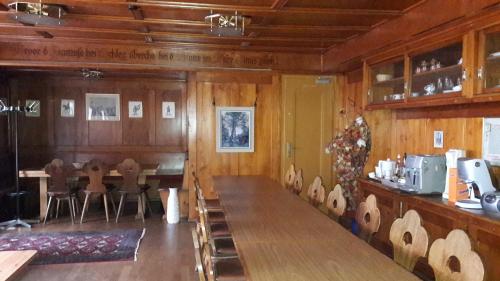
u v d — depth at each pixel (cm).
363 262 183
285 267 177
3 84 618
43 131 670
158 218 592
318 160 591
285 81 580
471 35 279
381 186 381
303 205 311
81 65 529
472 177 291
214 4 346
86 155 686
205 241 202
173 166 705
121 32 457
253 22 408
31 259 312
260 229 240
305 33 455
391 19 388
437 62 332
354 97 557
